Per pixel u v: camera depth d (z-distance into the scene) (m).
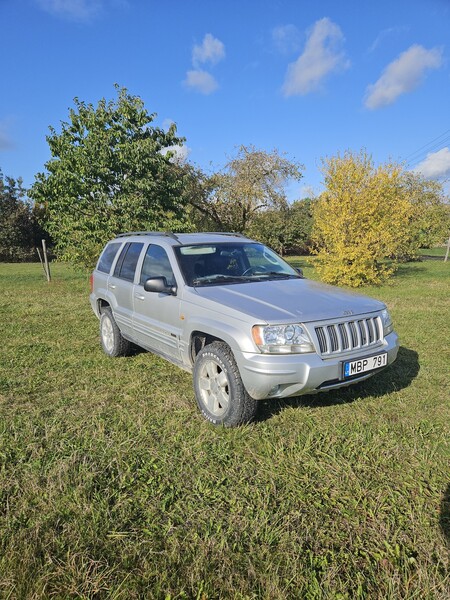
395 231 14.44
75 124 14.40
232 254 5.08
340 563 2.29
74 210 14.49
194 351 4.27
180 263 4.65
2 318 8.95
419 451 3.39
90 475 3.03
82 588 2.12
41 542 2.40
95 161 14.20
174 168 24.38
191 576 2.18
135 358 5.98
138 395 4.60
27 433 3.70
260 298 3.96
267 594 2.09
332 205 14.42
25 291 13.41
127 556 2.32
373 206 13.98
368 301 4.17
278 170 25.42
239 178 25.17
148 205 14.90
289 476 3.07
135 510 2.71
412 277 16.88
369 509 2.71
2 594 2.06
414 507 2.73
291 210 30.75
